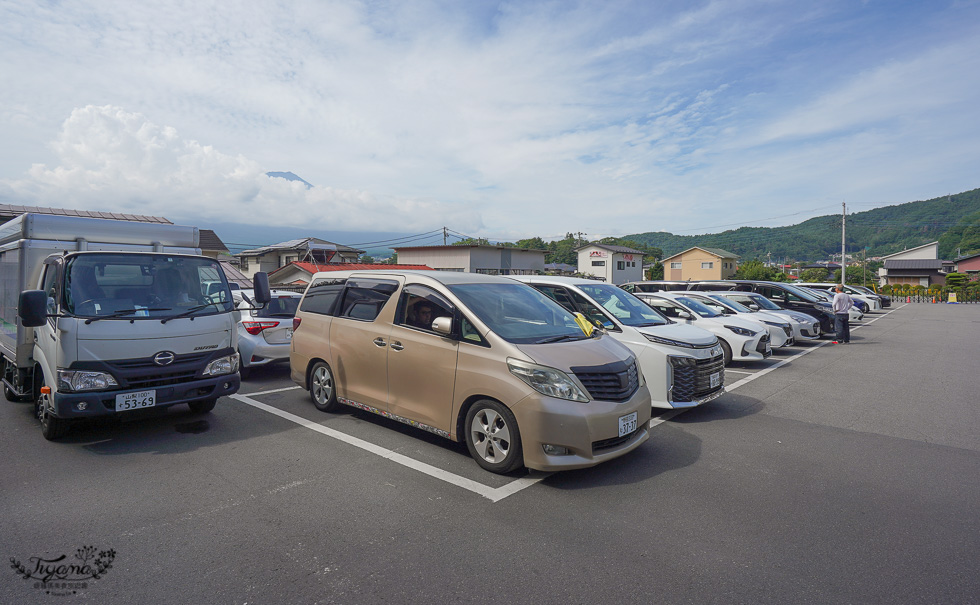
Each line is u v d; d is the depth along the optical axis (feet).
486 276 18.65
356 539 10.79
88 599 8.73
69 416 15.01
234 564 9.81
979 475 14.71
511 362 13.78
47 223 17.94
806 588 9.20
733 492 13.37
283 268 91.56
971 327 60.70
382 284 18.43
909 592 9.09
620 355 15.19
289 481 13.76
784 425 19.67
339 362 19.02
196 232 20.68
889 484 13.99
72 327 15.12
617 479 14.16
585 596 8.91
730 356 31.83
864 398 24.16
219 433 17.81
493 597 8.87
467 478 14.05
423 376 15.81
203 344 17.30
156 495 12.83
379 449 16.26
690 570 9.74
